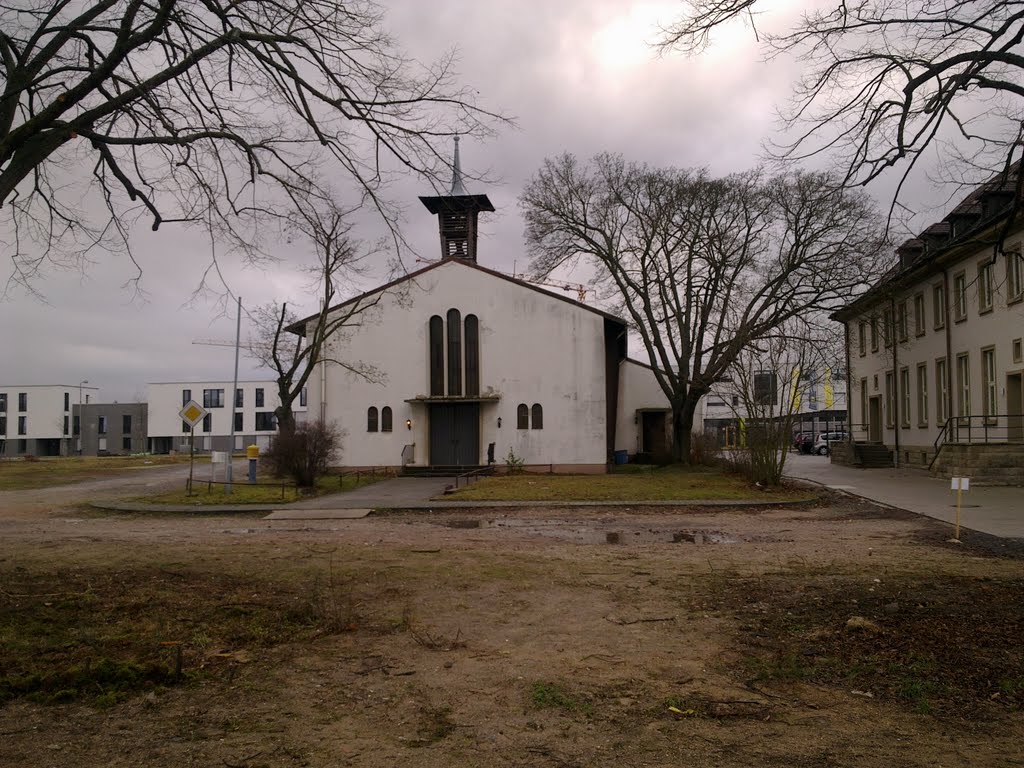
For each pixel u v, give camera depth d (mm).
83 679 5684
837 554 12844
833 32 8398
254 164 9211
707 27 8188
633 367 47656
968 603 8375
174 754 4512
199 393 99312
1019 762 4527
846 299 31641
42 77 8086
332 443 29938
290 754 4555
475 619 8086
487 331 37094
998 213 23891
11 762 4344
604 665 6500
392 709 5379
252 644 6883
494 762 4500
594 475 34125
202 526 18516
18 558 11727
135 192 9523
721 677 6188
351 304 37406
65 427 109438
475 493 25453
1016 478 25953
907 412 37469
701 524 18234
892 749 4723
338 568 11031
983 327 29094
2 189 7695
